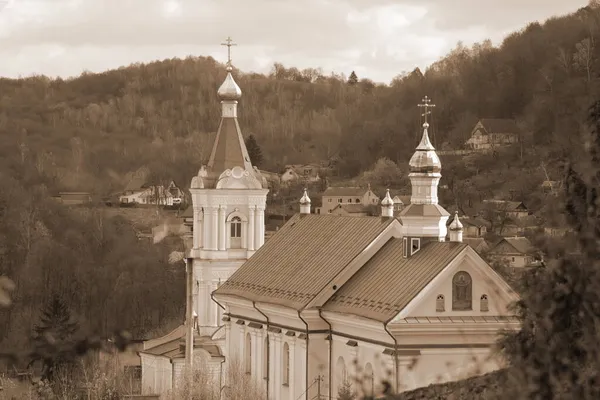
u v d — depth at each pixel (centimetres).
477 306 12144
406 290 12312
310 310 13550
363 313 12662
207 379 14300
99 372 15462
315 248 14825
